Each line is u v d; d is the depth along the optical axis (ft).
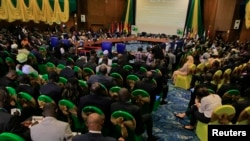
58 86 12.73
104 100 10.73
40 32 48.01
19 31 41.45
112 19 68.64
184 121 16.66
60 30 53.36
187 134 14.73
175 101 20.97
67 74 16.89
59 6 51.37
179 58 32.17
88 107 9.99
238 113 12.67
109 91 13.62
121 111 9.60
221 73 20.89
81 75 18.28
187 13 60.75
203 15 61.16
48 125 8.10
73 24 58.90
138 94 13.08
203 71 24.67
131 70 20.61
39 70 23.11
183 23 61.67
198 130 14.25
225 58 29.55
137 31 67.62
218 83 21.09
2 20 43.04
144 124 12.21
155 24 65.31
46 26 51.83
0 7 39.96
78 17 60.03
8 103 11.28
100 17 64.90
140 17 67.05
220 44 45.55
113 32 64.64
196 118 13.96
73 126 11.71
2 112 8.80
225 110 11.42
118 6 69.15
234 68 23.16
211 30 58.08
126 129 9.91
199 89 14.84
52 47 35.91
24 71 16.58
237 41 47.14
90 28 62.64
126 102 10.36
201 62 28.35
